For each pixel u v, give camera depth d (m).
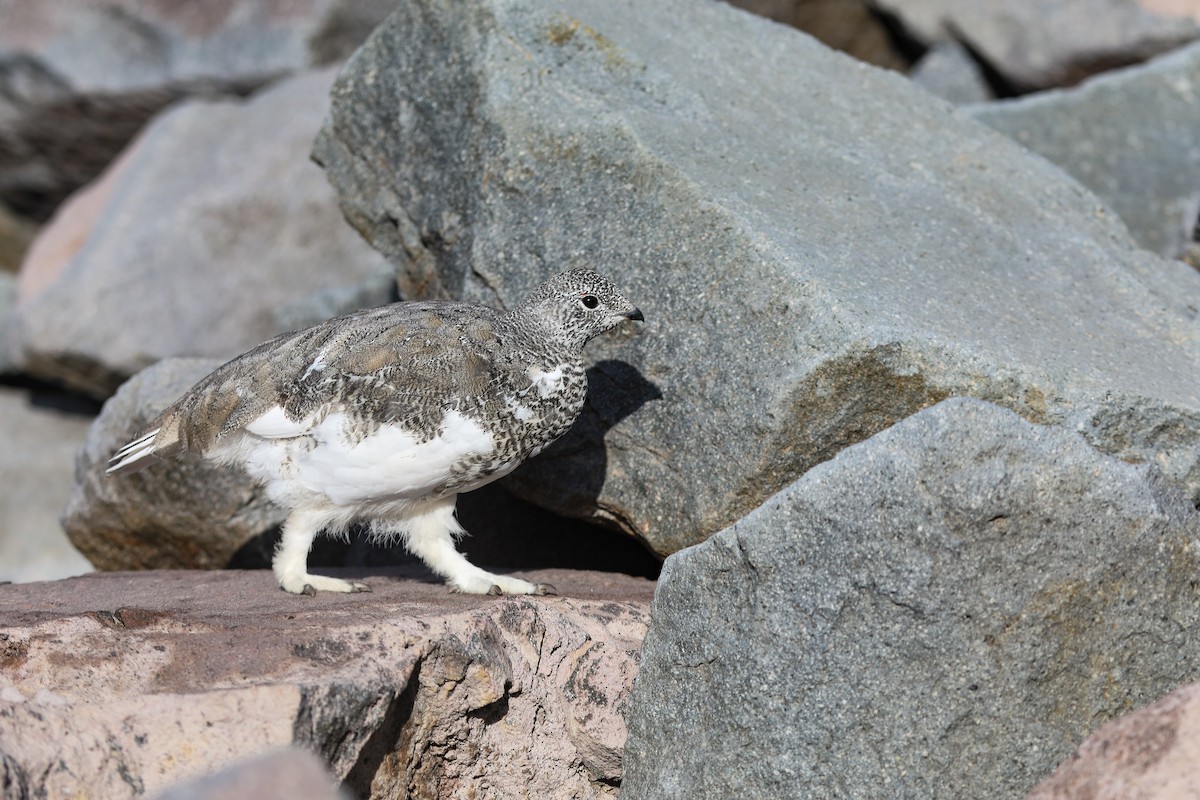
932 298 10.59
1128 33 19.36
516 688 9.08
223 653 8.31
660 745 8.87
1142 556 8.03
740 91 13.03
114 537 14.19
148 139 22.09
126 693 7.98
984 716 7.96
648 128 11.59
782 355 10.06
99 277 19.98
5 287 23.03
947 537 7.88
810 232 10.92
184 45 23.50
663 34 13.44
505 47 12.00
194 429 10.32
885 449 8.03
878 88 14.33
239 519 13.49
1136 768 7.09
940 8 21.06
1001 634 7.94
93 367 19.98
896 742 7.97
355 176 13.03
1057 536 7.95
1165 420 10.09
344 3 23.41
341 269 20.44
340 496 10.19
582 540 13.22
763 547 8.28
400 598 10.24
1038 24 20.08
